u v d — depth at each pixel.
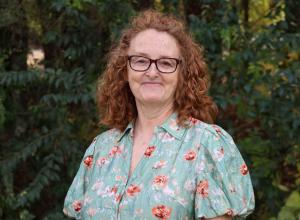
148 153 2.19
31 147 4.08
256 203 4.26
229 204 2.10
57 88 4.11
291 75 3.89
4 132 4.28
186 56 2.28
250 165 4.13
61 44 4.19
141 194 2.12
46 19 4.11
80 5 3.90
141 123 2.34
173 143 2.18
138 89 2.25
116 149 2.34
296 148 4.09
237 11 4.08
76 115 4.21
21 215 4.12
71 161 4.13
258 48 4.00
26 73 3.99
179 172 2.12
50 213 4.16
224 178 2.10
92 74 4.13
